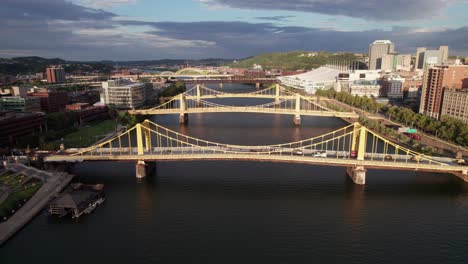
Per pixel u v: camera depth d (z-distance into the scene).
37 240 100.75
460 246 97.56
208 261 90.69
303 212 116.88
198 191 135.25
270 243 98.62
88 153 161.88
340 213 116.06
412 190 135.12
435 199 127.06
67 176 147.88
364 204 122.88
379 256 93.00
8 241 100.38
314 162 140.50
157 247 97.00
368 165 138.25
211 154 145.62
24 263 90.56
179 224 109.31
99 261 91.12
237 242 99.19
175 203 124.56
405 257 92.56
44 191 131.12
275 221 110.94
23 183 135.88
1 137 185.88
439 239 100.81
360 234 103.19
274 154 158.38
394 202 124.56
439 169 138.88
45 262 90.75
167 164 168.88
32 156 164.50
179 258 92.12
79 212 114.44
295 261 90.69
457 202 124.56
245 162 170.62
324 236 102.19
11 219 110.38
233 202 125.00
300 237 101.69
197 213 116.56
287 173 154.38
